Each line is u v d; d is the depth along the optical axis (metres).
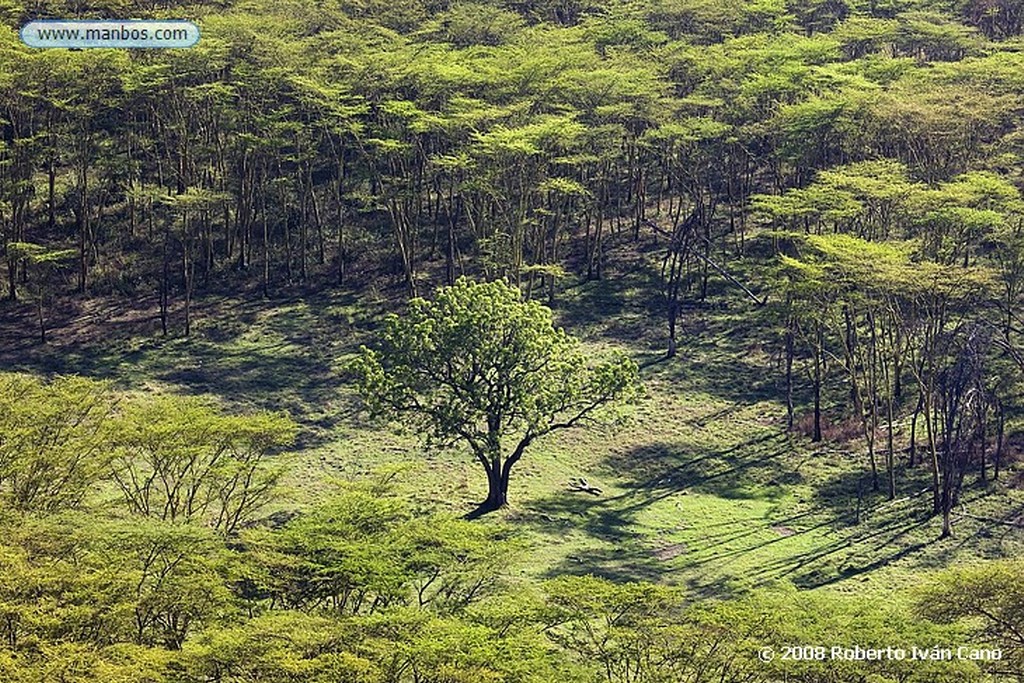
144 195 76.31
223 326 71.62
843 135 76.12
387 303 74.62
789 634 34.03
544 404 54.12
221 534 40.97
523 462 59.88
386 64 77.81
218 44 76.44
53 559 35.31
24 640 30.95
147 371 66.19
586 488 57.50
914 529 53.16
